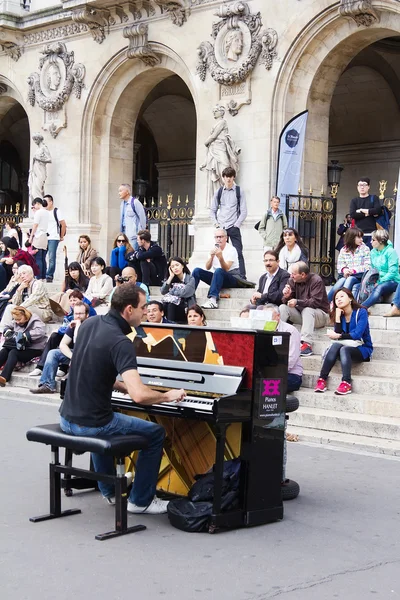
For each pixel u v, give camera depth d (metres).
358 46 19.08
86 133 23.62
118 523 7.15
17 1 24.84
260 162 19.66
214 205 18.08
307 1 18.86
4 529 7.26
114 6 22.28
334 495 8.45
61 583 6.03
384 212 16.64
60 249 23.94
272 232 17.62
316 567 6.43
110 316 7.41
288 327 12.16
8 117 31.89
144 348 8.22
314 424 11.41
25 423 12.10
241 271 17.58
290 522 7.58
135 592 5.88
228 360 7.54
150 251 17.47
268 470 7.54
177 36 21.23
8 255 20.55
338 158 26.28
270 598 5.80
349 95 25.17
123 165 23.92
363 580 6.18
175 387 7.63
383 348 12.72
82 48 23.53
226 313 15.99
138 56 22.17
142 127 31.33
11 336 15.88
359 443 10.56
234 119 20.11
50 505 7.63
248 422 7.39
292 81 19.39
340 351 12.03
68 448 7.37
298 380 12.14
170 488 8.27
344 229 19.98
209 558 6.60
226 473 7.56
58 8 23.58
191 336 7.87
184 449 8.16
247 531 7.31
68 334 14.59
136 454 8.36
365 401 11.46
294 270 13.45
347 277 14.91
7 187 34.28
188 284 14.98
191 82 21.02
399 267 16.06
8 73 25.39
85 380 7.30
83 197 23.69
